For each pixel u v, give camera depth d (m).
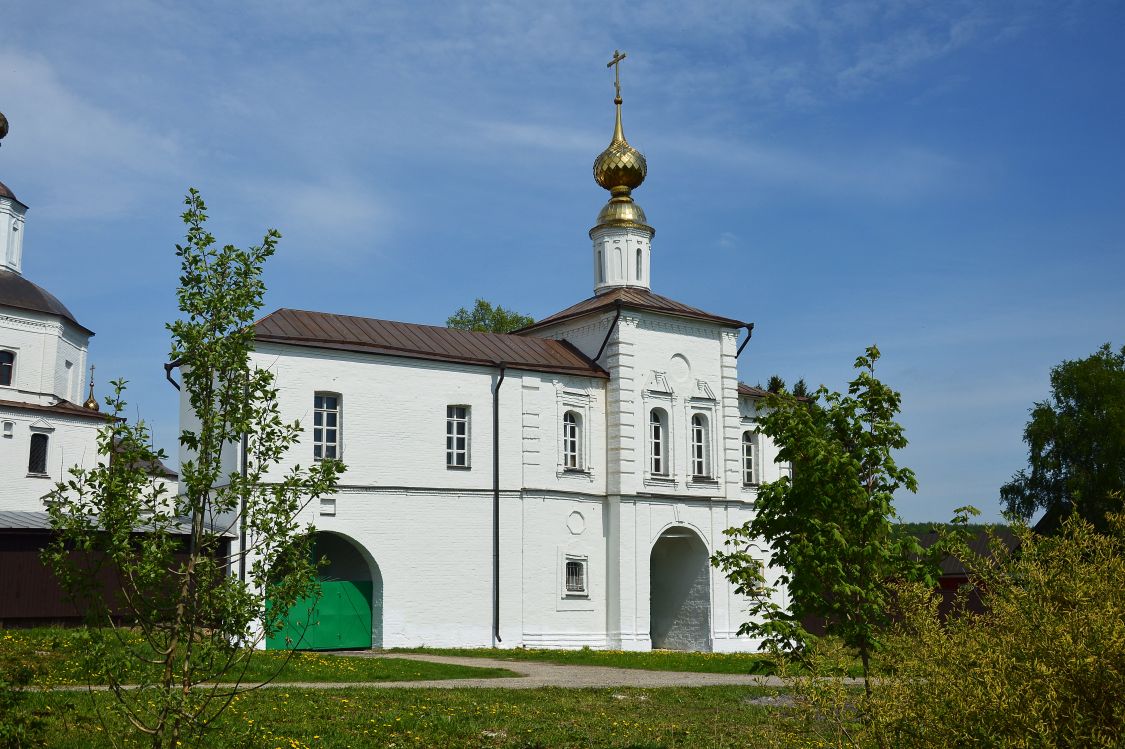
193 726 10.68
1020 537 9.91
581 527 38.78
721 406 42.66
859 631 11.97
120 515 10.02
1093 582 8.91
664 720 18.69
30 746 11.77
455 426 36.75
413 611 34.81
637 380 40.28
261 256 11.22
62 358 53.44
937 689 8.84
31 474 50.44
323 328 35.56
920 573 12.30
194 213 11.05
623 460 39.41
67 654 21.72
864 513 12.52
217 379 11.34
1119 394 52.69
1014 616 8.88
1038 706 8.20
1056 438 53.59
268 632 10.51
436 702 19.44
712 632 40.81
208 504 10.77
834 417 13.12
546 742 16.11
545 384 38.66
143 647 15.09
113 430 10.32
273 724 16.27
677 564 42.34
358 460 34.44
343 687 21.48
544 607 37.41
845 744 9.80
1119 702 8.18
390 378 35.47
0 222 53.12
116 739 13.50
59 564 10.06
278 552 10.66
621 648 38.38
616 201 45.59
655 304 41.66
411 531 35.16
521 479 37.53
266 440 10.97
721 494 42.06
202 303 10.82
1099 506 50.19
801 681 10.02
